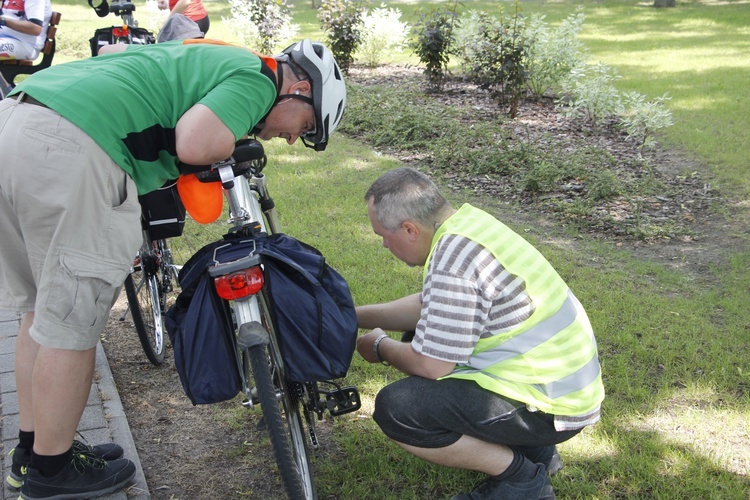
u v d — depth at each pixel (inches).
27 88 94.7
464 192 264.4
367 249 205.9
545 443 102.3
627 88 436.1
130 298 139.5
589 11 865.5
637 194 257.8
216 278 92.6
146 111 96.3
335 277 105.0
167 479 118.3
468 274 95.9
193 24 171.2
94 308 97.9
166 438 128.4
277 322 97.5
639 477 115.3
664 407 134.3
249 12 549.3
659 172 282.8
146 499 112.0
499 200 257.1
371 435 127.8
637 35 676.1
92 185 94.1
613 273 193.9
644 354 151.3
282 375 100.7
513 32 395.2
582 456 120.9
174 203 112.0
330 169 284.4
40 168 92.0
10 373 141.6
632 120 348.2
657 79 465.4
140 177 101.0
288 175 274.2
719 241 218.2
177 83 97.7
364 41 528.4
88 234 95.6
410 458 121.0
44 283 95.6
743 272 195.5
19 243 102.4
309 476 102.5
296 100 104.0
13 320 162.9
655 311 171.2
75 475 107.7
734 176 272.7
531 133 342.3
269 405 90.6
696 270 198.7
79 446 111.5
